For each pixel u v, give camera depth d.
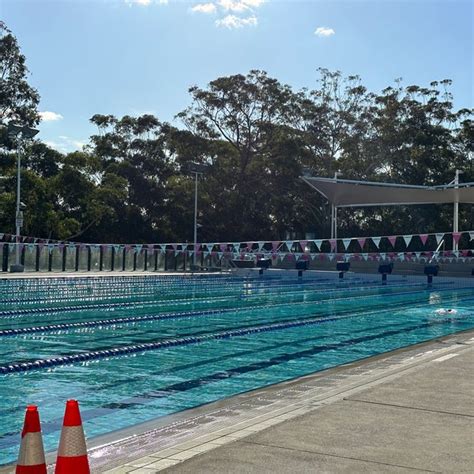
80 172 42.03
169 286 25.08
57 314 15.59
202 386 7.93
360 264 34.88
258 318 15.42
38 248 29.41
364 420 5.06
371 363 8.72
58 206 42.12
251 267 37.94
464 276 31.72
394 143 51.38
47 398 7.22
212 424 5.69
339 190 33.38
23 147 41.47
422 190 31.39
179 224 46.75
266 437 4.59
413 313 16.95
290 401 6.46
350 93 52.88
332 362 9.71
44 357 9.85
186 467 3.93
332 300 20.50
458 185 30.33
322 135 52.19
